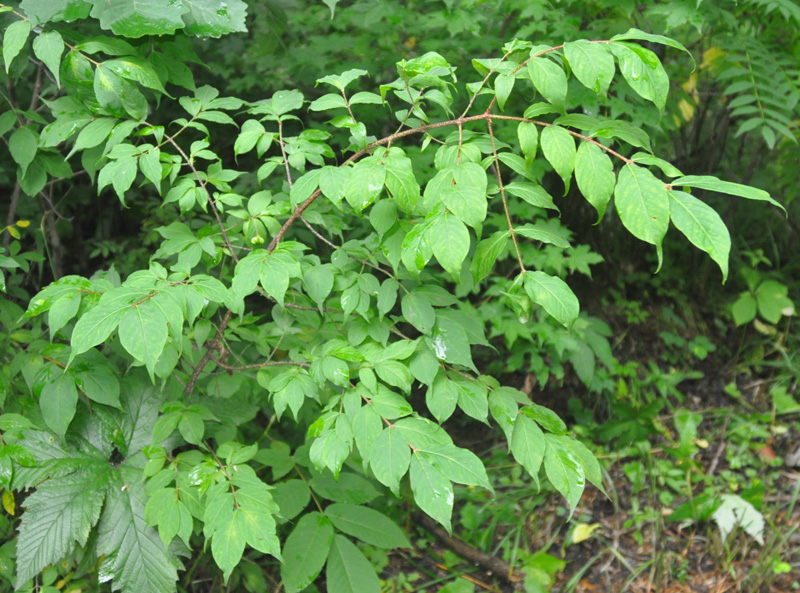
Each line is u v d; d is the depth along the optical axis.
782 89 2.98
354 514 2.20
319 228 3.32
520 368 3.92
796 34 3.37
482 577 2.97
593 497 3.41
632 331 4.22
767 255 4.67
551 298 1.37
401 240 1.60
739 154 4.66
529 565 3.00
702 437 3.78
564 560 3.06
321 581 2.84
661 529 3.21
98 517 1.87
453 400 1.60
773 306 4.13
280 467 2.30
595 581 2.98
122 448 2.00
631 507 3.34
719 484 3.44
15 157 1.98
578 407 3.86
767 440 3.71
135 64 1.78
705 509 3.18
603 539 3.17
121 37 1.95
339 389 2.17
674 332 4.24
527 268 3.69
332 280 1.66
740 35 3.21
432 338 1.66
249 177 3.62
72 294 1.53
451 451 1.49
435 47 3.41
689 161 4.45
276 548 1.48
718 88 4.13
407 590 2.87
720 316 4.42
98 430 2.01
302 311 2.25
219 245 1.99
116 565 1.88
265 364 1.91
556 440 1.61
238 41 3.73
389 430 1.52
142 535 1.90
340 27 3.75
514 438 1.60
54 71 1.66
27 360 1.90
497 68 1.48
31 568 1.78
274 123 3.79
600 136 1.36
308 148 1.81
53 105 1.92
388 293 1.67
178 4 1.75
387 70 3.62
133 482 1.95
